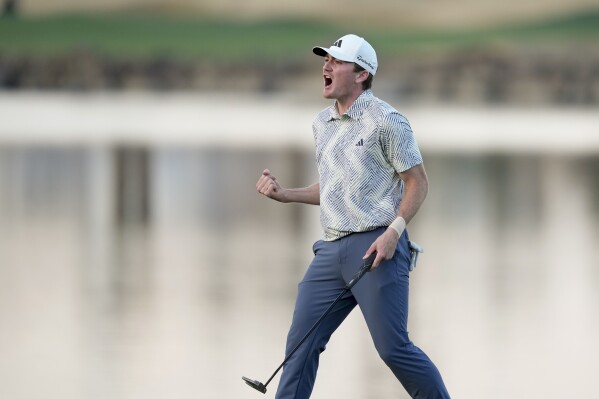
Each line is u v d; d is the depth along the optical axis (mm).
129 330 34219
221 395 27875
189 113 163625
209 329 34469
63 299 38531
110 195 68000
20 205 62688
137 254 47844
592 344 33094
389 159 23125
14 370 29781
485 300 39094
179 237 52812
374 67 23344
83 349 31969
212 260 46531
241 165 86562
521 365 30906
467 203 67062
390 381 29359
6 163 84688
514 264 46250
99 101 195375
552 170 88375
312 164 87688
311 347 23719
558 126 160125
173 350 31938
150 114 158750
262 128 133125
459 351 32344
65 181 74500
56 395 27609
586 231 55906
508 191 73438
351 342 33750
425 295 40000
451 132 136875
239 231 55125
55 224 56000
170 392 28031
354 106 23234
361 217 23156
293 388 23734
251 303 38188
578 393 28406
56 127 127625
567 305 38219
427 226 57438
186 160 89625
